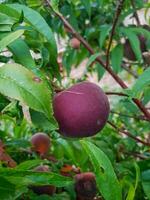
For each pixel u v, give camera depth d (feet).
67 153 1.84
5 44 1.00
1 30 1.11
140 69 2.75
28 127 2.01
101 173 0.97
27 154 1.68
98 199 1.60
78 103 1.07
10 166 1.12
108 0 2.51
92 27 2.52
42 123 1.03
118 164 1.71
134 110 2.19
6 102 1.10
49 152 1.82
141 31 2.15
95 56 1.83
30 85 0.91
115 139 2.23
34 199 1.25
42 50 1.20
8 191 0.97
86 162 1.76
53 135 1.89
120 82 2.00
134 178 1.51
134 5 2.33
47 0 1.69
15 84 0.91
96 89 1.12
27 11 1.21
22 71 0.92
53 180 0.96
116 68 2.29
